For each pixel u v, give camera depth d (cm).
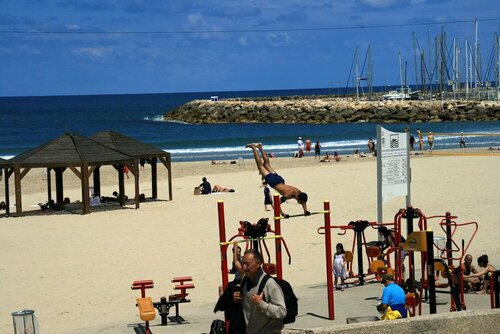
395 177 1519
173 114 11469
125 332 1145
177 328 1143
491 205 2488
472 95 11588
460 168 3719
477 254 1705
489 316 778
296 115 10106
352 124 9525
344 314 1125
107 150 2800
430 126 8738
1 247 2052
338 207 2589
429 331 759
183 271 1691
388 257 1391
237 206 2742
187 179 3822
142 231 2258
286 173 3838
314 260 1750
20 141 8238
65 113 15038
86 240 2128
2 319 1327
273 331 627
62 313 1355
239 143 6838
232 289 670
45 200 3166
